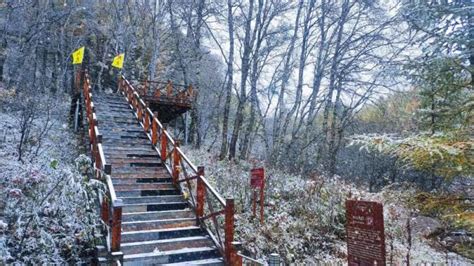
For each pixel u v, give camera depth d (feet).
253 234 28.40
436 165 18.84
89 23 78.74
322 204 35.65
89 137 32.68
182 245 21.71
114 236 18.75
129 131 36.42
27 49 63.72
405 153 17.35
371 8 64.90
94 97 45.24
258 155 73.82
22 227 18.45
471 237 27.58
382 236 13.05
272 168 46.70
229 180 35.63
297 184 39.27
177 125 86.12
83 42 82.89
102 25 81.25
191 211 25.07
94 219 20.22
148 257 19.71
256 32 68.28
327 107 65.36
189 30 74.49
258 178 30.22
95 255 19.25
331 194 37.27
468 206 18.79
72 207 20.04
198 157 46.91
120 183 26.94
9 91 50.01
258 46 64.90
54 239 18.84
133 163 30.04
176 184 27.86
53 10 71.77
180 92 50.96
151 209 24.88
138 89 51.34
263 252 27.76
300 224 31.94
